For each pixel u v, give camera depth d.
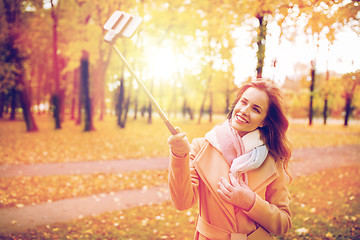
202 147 1.57
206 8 5.83
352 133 22.28
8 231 4.25
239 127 1.50
